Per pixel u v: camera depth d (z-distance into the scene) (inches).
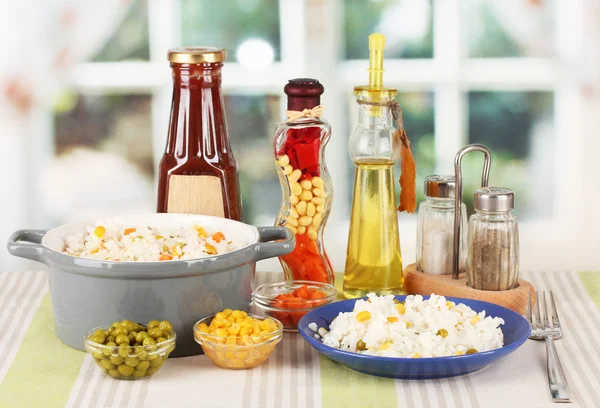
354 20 71.2
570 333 44.5
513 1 71.6
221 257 40.8
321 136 48.8
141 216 47.2
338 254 73.7
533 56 72.7
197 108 49.1
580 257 75.9
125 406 36.1
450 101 73.4
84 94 74.0
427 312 40.5
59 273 41.5
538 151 74.7
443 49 72.3
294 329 44.7
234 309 42.6
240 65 72.3
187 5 72.1
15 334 44.7
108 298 40.3
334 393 37.2
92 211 76.4
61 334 43.0
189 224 46.9
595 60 72.4
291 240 43.2
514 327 40.6
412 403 36.3
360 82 71.7
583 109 73.5
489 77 72.9
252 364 39.6
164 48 72.9
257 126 73.5
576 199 75.4
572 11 71.7
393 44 72.1
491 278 45.8
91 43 73.0
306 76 71.9
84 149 75.0
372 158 48.6
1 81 73.3
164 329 39.0
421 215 49.8
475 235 45.9
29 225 76.0
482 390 37.4
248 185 75.4
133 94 74.0
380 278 49.2
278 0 71.2
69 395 37.2
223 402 36.5
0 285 53.0
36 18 72.5
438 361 36.4
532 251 75.9
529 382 38.3
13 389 37.8
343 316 40.7
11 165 74.8
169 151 49.9
